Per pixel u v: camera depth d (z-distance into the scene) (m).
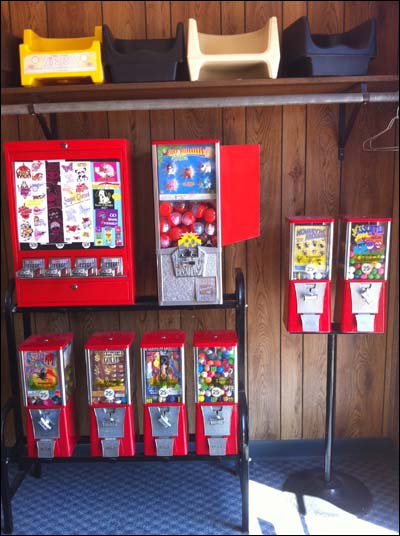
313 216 2.32
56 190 2.05
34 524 2.16
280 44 2.32
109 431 2.12
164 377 2.09
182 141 2.00
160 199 2.04
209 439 2.10
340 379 2.58
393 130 2.39
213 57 2.01
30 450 2.15
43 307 2.13
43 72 2.05
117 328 2.53
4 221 2.46
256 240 2.45
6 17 2.31
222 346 2.06
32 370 2.10
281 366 2.56
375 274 2.11
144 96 2.22
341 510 2.21
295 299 2.14
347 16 2.32
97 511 2.23
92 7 2.30
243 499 2.08
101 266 2.07
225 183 2.05
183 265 2.06
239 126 2.37
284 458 2.61
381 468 2.50
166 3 2.29
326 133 2.38
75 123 2.37
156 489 2.38
